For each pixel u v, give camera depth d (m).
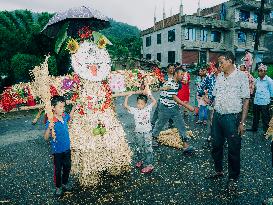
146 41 44.44
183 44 36.12
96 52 4.93
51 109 4.27
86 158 4.65
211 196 4.31
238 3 37.62
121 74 5.31
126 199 4.32
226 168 5.38
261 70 7.61
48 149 7.28
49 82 4.62
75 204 4.25
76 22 5.40
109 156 4.84
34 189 4.90
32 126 10.60
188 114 10.77
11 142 8.26
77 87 4.83
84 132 4.71
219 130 4.64
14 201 4.50
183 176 5.05
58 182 4.50
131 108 5.25
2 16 24.36
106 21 5.34
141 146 5.29
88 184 4.74
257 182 4.73
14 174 5.64
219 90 4.46
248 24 38.34
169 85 6.04
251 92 9.89
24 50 23.97
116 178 5.05
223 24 38.16
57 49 4.95
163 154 6.24
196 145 6.87
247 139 7.27
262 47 41.25
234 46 38.41
